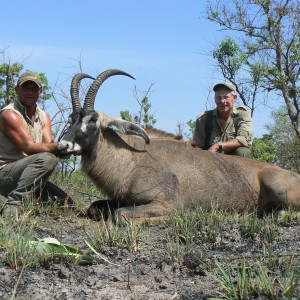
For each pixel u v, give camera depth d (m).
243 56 11.87
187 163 4.62
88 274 2.67
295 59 12.66
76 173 6.60
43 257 2.78
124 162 4.48
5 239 2.96
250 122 5.30
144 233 3.49
